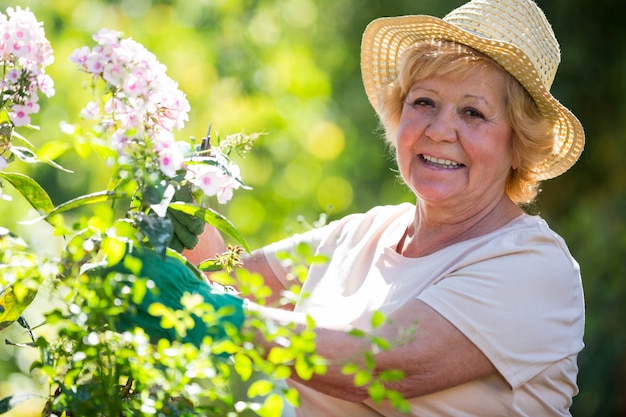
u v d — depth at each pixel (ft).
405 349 7.60
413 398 8.06
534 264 8.10
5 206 20.98
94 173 25.08
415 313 7.77
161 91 6.93
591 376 23.27
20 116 7.34
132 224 6.93
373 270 8.90
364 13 28.02
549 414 8.29
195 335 6.90
